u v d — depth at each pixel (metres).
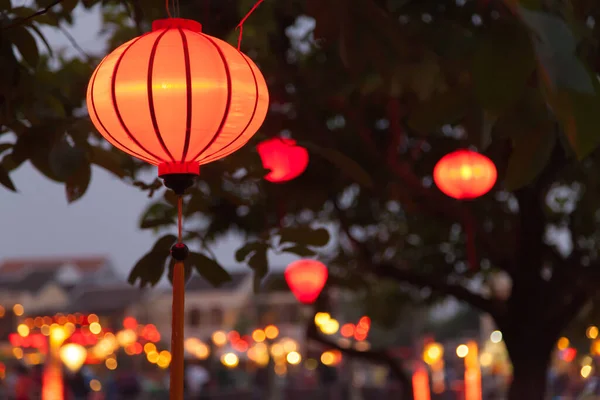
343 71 4.91
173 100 1.81
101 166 2.70
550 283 7.21
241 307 42.62
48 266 56.31
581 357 12.64
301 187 6.18
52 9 3.83
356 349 9.01
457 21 3.39
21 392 13.69
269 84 5.18
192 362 22.50
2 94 2.61
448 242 8.84
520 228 7.11
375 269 7.48
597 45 2.36
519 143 2.03
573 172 7.00
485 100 1.39
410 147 7.25
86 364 22.22
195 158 1.95
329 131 6.13
